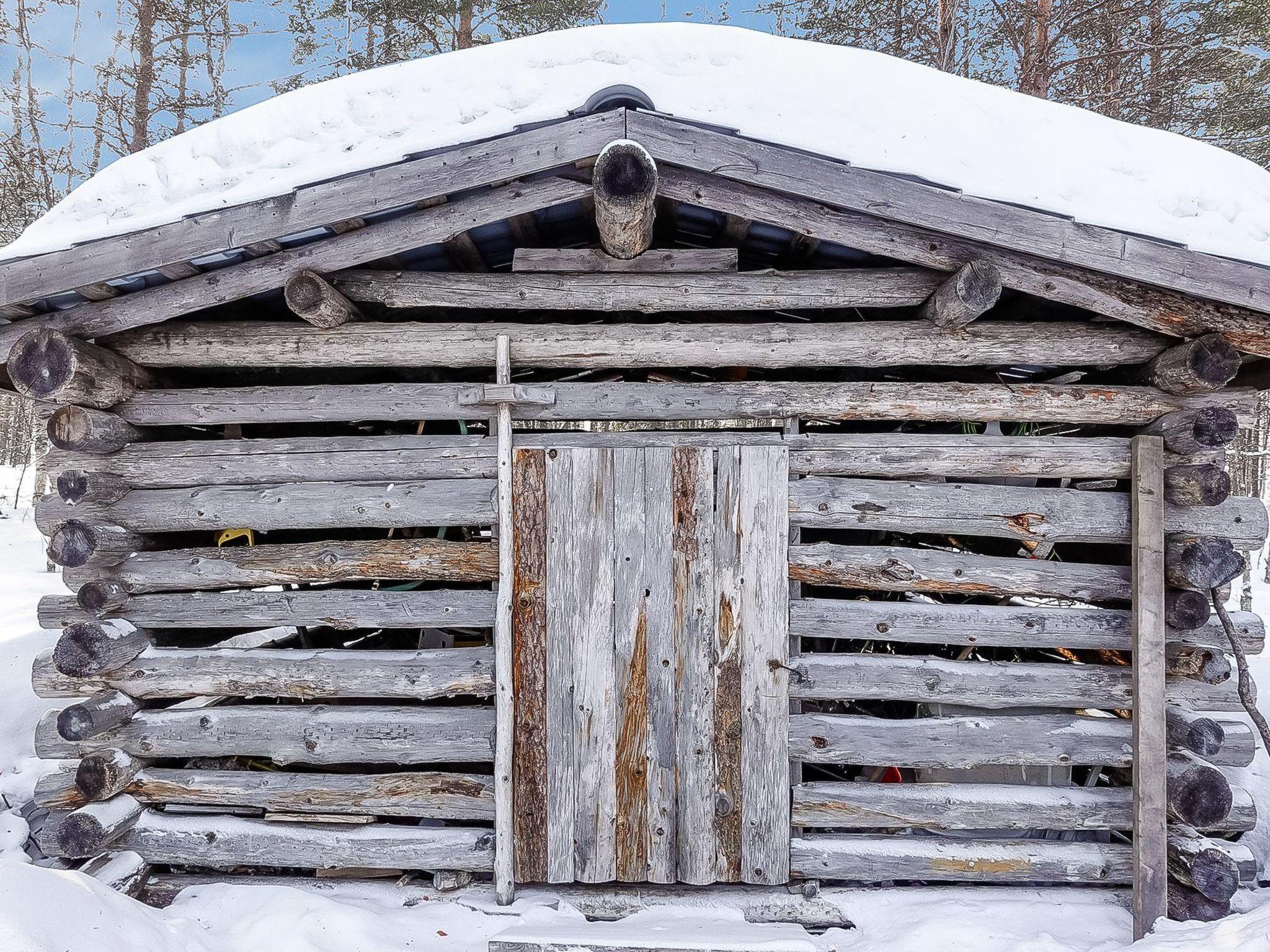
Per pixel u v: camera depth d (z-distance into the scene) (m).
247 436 3.97
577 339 3.22
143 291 3.02
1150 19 9.65
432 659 3.25
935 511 3.22
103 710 3.14
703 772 3.15
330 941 2.86
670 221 3.36
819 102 3.10
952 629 3.22
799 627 3.21
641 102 2.66
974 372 3.60
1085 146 3.17
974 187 2.91
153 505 3.32
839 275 3.16
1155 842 3.03
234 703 3.72
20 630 6.47
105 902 2.70
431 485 3.24
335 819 3.26
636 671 3.16
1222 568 3.02
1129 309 2.91
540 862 3.14
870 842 3.19
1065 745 3.18
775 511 3.19
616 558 3.18
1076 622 3.22
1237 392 3.19
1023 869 3.16
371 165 2.69
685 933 2.87
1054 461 3.22
